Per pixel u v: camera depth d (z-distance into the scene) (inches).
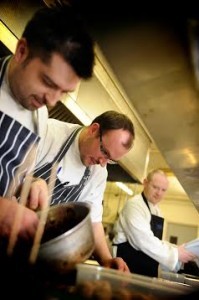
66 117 84.7
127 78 29.9
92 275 25.6
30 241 30.7
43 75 35.7
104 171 63.2
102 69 80.3
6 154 45.2
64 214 38.4
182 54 24.7
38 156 53.9
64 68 34.2
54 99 38.5
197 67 23.3
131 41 24.8
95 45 34.2
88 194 60.9
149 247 83.7
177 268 91.0
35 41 34.7
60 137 56.8
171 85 30.0
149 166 172.1
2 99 43.2
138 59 26.7
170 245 88.1
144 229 85.4
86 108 82.9
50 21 34.1
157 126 40.0
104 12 23.2
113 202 262.4
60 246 28.6
